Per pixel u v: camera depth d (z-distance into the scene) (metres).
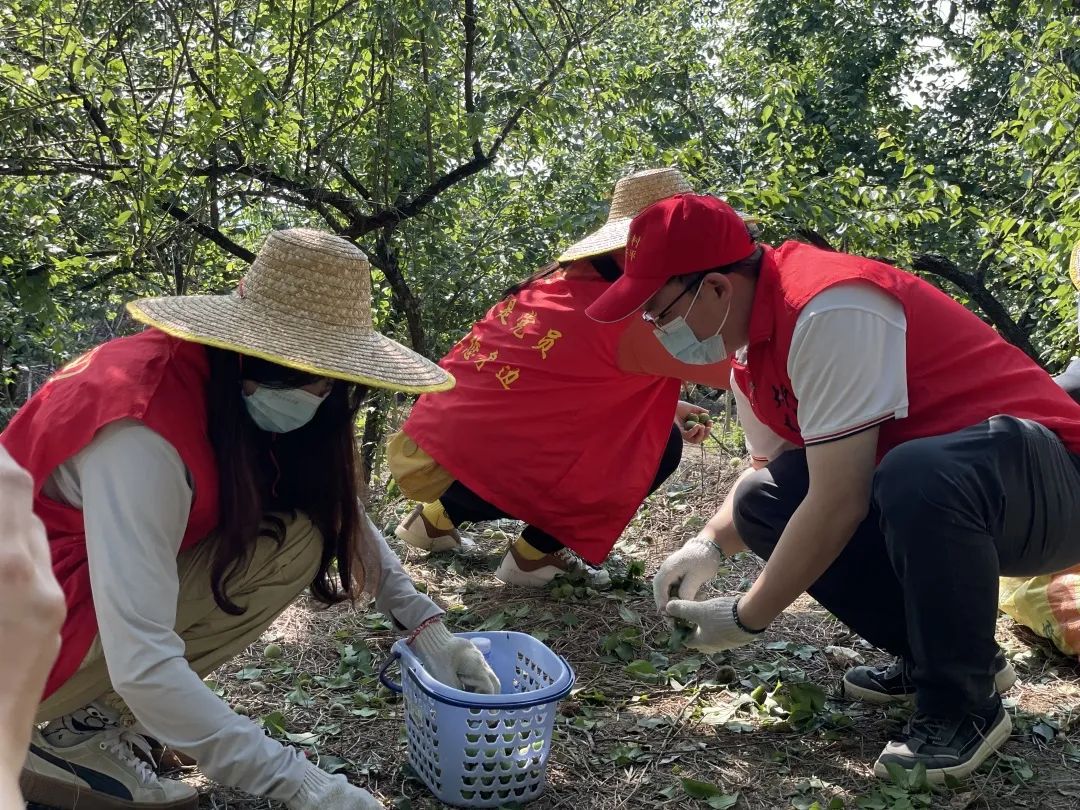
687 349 2.57
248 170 8.66
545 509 3.51
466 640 2.50
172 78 8.06
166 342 2.09
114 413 1.94
